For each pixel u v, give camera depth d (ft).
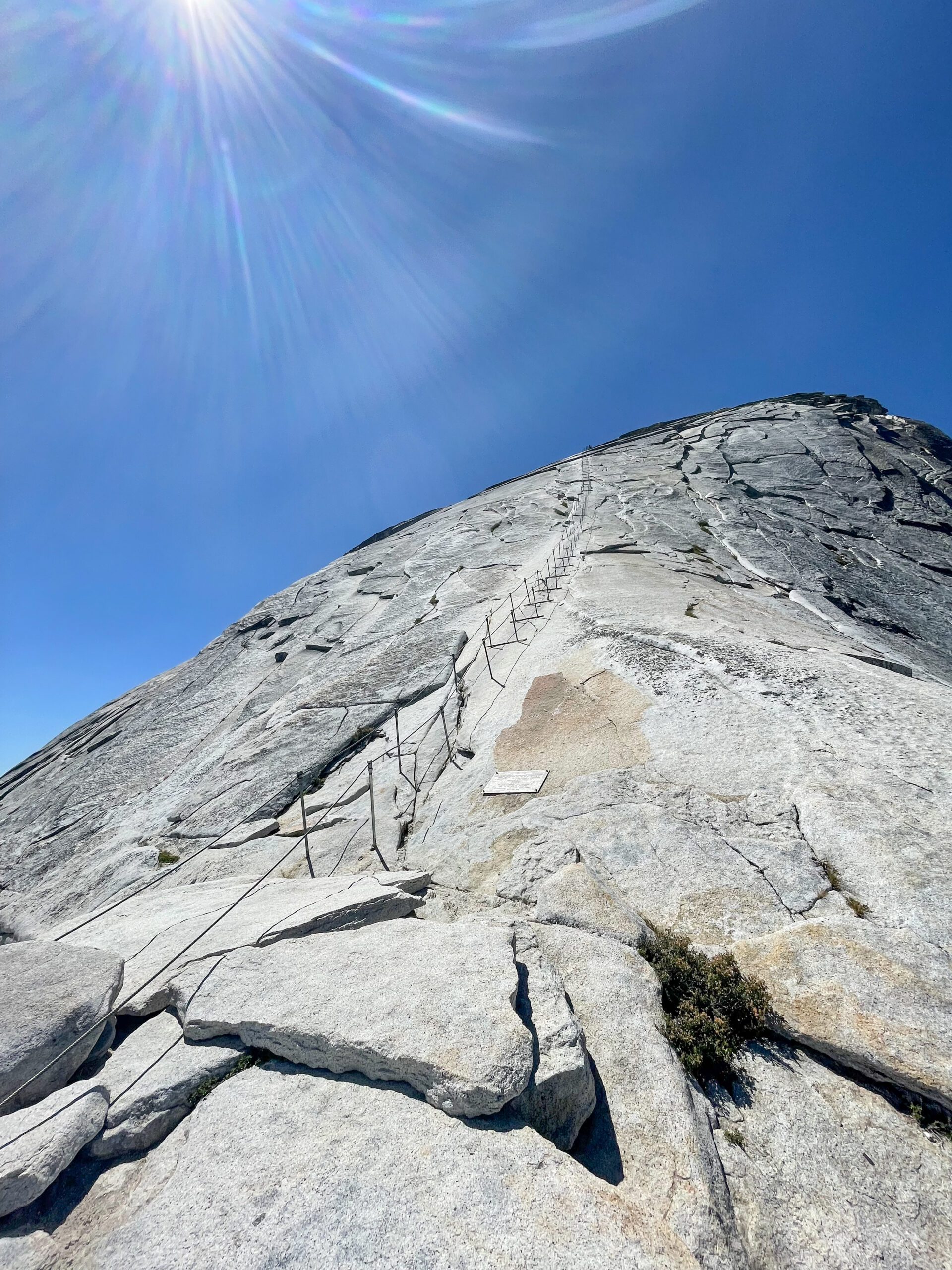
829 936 20.22
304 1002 19.38
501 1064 15.87
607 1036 18.17
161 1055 19.21
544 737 38.75
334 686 59.21
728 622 50.75
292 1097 16.92
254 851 37.83
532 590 67.31
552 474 146.82
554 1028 17.57
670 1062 17.25
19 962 22.82
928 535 98.89
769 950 20.51
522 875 27.07
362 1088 16.81
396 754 43.68
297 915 25.05
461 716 45.80
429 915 26.21
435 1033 17.16
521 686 45.93
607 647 46.85
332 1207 13.47
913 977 18.25
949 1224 13.64
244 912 26.61
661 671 41.39
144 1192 15.10
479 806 34.27
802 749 30.35
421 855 31.96
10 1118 16.98
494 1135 14.89
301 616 96.32
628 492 110.73
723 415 169.89
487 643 57.16
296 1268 12.41
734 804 28.12
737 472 118.42
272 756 50.37
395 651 62.95
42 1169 15.42
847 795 26.37
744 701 35.68
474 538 103.91
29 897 47.16
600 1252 12.13
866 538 94.99
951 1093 15.34
